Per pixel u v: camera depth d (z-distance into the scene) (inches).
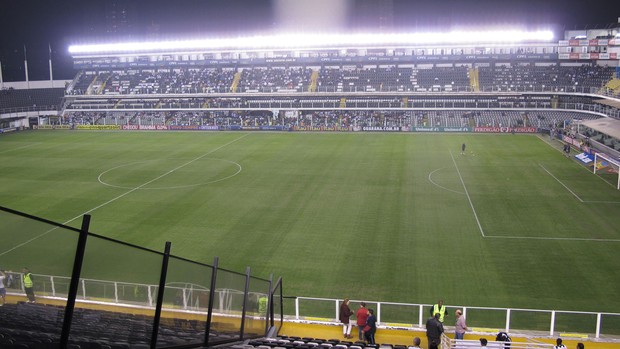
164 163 2605.8
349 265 1314.0
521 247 1414.9
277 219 1683.1
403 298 1133.1
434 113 3855.8
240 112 4126.5
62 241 335.0
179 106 4170.8
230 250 1422.2
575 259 1330.0
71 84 4490.7
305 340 772.0
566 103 3700.8
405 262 1326.3
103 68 4562.0
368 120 3821.4
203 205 1849.2
